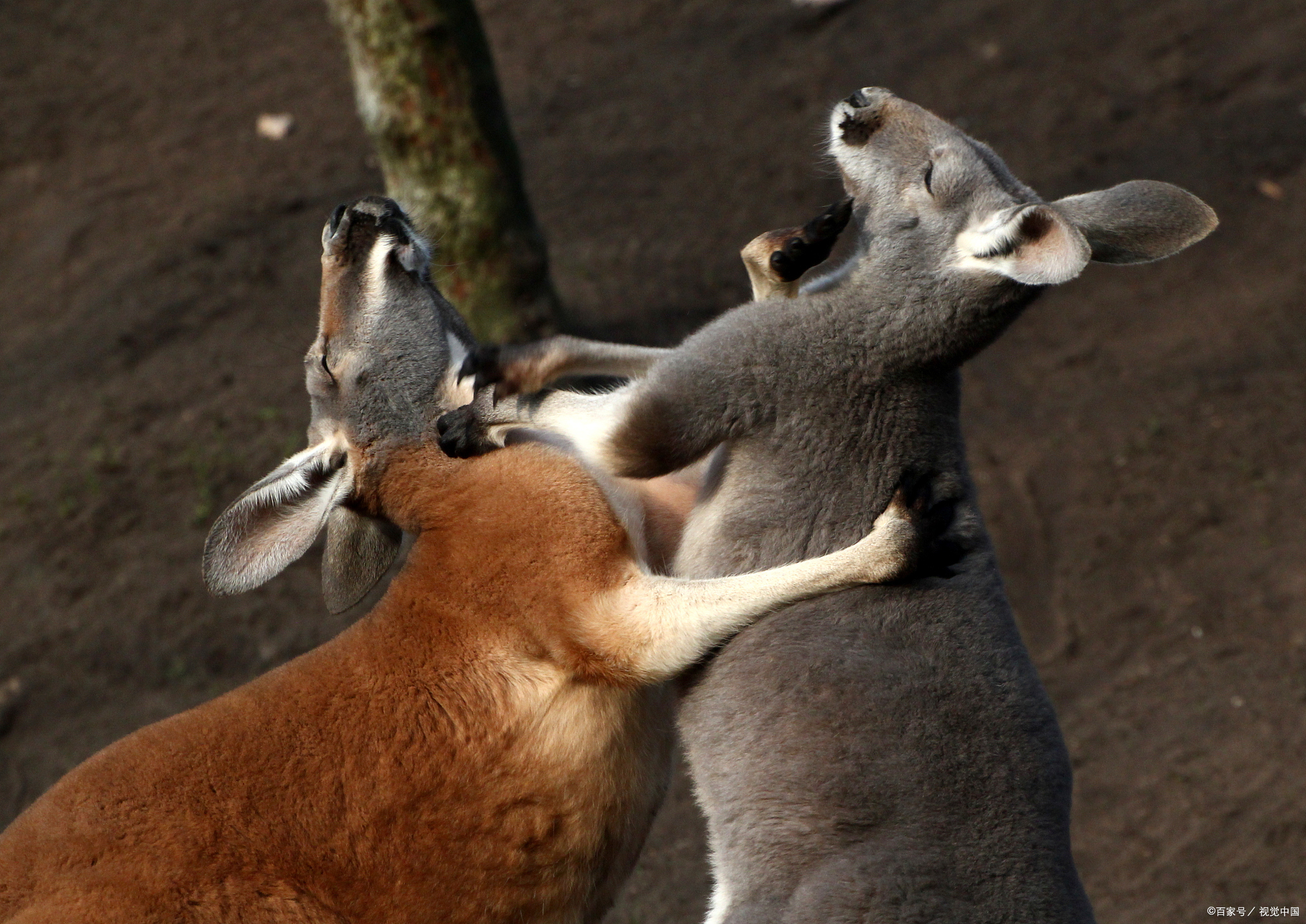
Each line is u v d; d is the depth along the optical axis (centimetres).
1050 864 635
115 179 1930
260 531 722
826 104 1956
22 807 1143
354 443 763
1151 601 1261
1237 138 1823
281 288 1695
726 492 718
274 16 2316
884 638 661
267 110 2050
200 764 653
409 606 720
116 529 1402
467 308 1396
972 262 691
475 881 691
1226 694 1157
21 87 2139
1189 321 1594
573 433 744
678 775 1157
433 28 1313
